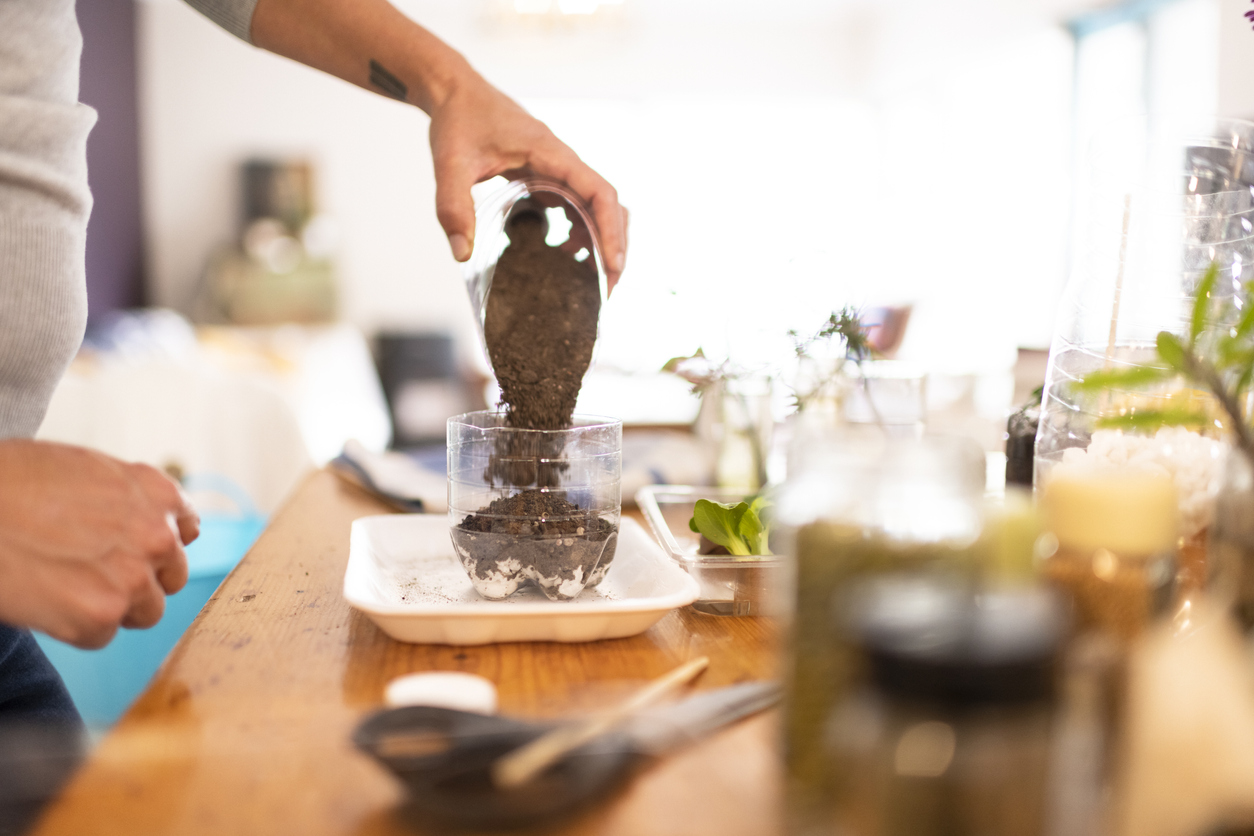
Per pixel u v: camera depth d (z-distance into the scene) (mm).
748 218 6742
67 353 956
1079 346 807
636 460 1302
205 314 6398
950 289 6211
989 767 463
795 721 568
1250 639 578
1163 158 806
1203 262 792
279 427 2311
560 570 840
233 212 6551
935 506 570
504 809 548
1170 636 572
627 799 570
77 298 953
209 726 626
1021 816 473
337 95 6586
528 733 576
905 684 471
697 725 610
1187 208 795
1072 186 4945
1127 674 542
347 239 6691
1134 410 754
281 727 621
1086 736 537
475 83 1004
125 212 5797
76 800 556
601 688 655
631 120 7004
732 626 828
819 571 567
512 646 780
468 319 6840
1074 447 798
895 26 6379
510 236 961
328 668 730
